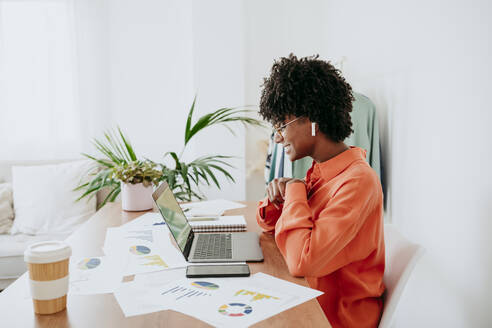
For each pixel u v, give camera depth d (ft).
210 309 2.45
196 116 9.37
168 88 10.32
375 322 3.29
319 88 3.33
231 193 9.61
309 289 2.77
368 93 6.61
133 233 4.21
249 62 9.89
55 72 9.93
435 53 4.34
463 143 3.80
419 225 4.81
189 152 10.23
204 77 9.30
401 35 5.24
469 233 3.73
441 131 4.23
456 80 3.92
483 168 3.48
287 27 9.86
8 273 7.19
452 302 4.07
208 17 9.21
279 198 3.91
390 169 5.71
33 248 2.44
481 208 3.52
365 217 3.12
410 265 3.21
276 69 3.57
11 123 9.86
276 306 2.49
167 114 10.36
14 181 8.43
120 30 10.17
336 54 8.64
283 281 2.92
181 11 10.16
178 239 3.53
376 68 6.21
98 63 10.03
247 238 4.03
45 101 10.00
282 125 3.56
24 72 9.84
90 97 10.07
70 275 3.01
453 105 3.98
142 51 10.23
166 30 10.21
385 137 5.87
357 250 3.22
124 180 5.32
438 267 4.36
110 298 2.62
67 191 8.34
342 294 3.37
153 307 2.49
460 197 3.88
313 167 3.87
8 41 9.73
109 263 3.28
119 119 10.30
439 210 4.30
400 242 3.61
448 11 4.06
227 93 9.34
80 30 9.88
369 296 3.34
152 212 5.33
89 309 2.48
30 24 9.78
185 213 5.08
